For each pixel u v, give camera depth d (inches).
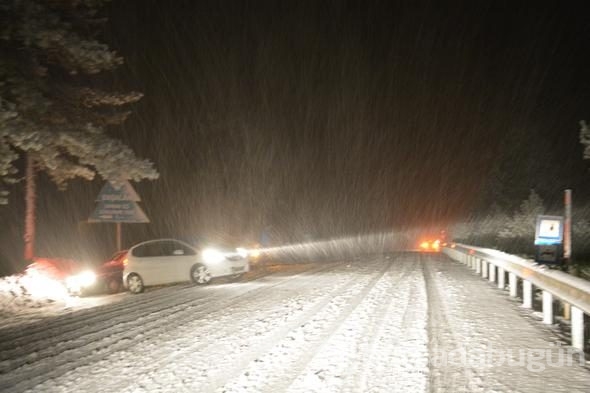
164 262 767.7
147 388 276.7
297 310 476.1
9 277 748.0
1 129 645.3
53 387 289.6
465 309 464.4
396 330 380.8
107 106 866.8
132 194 874.1
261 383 275.0
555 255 735.7
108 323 475.5
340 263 1040.2
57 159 754.8
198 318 465.7
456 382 268.1
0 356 374.6
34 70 693.3
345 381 273.1
